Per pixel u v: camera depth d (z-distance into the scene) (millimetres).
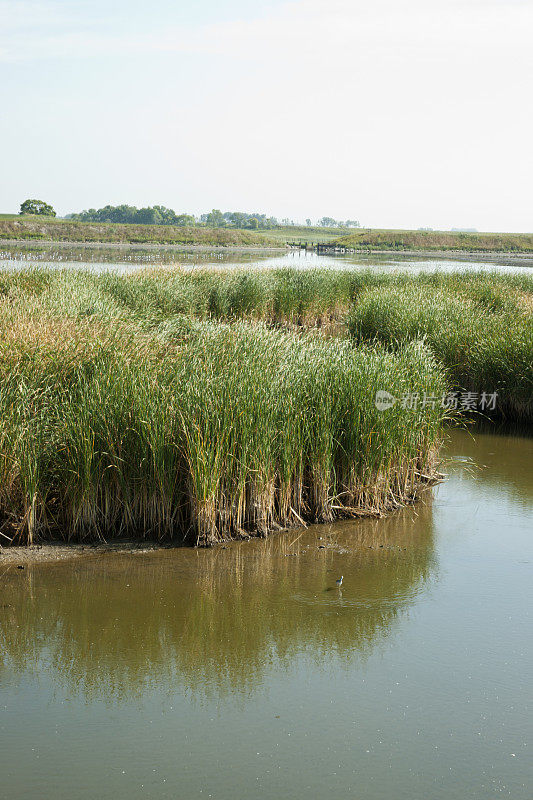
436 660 4922
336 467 7875
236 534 7047
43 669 4668
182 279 19312
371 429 7711
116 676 4617
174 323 11406
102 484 6867
